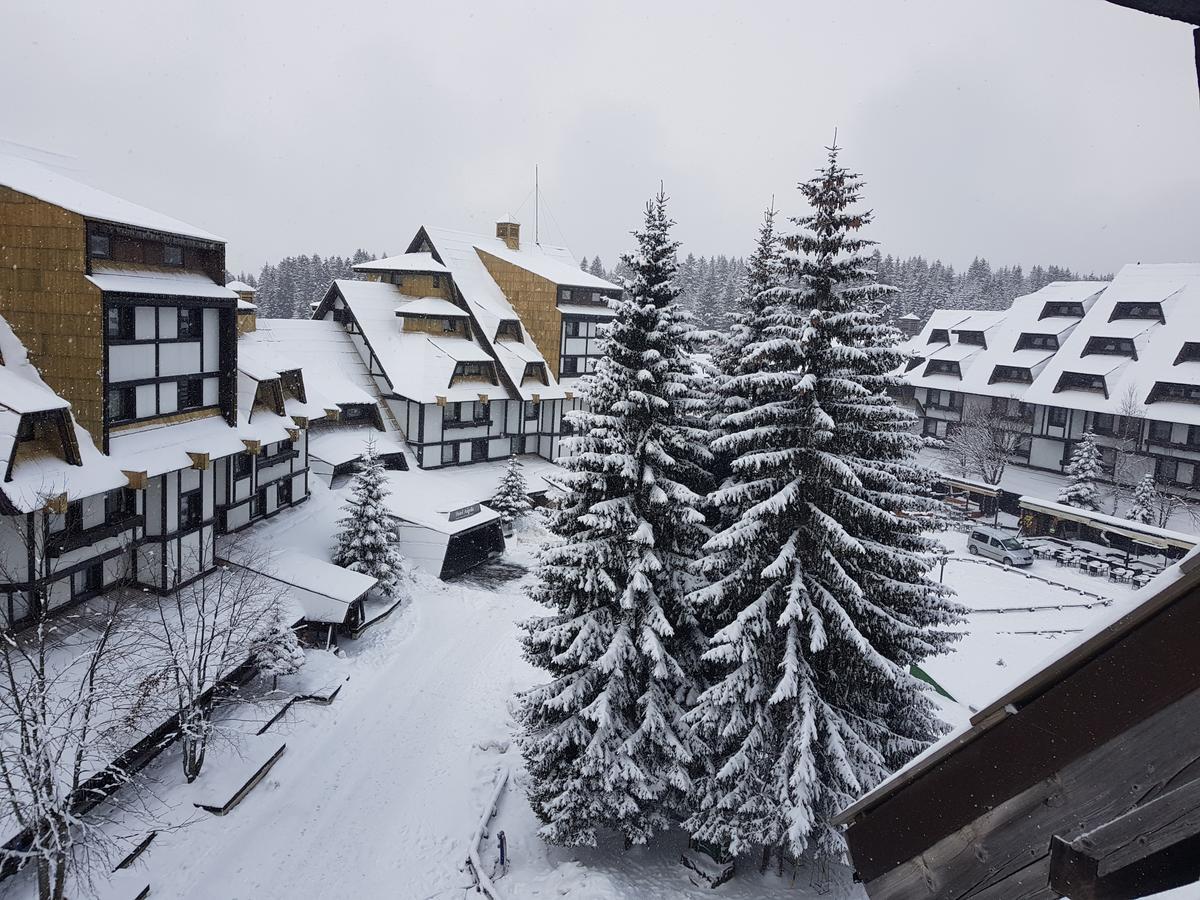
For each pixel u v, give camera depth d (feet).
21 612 68.23
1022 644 100.53
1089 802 9.16
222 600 81.00
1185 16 5.92
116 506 78.23
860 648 52.90
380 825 65.82
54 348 72.49
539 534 144.05
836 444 56.80
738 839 54.65
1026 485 166.50
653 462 60.39
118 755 56.70
